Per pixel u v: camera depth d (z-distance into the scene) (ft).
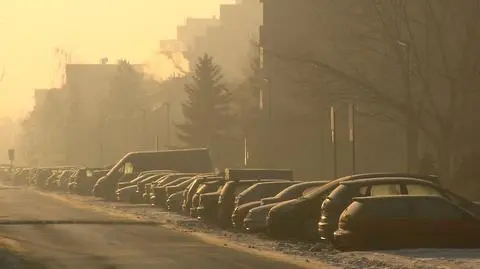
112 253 251.60
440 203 248.52
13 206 561.84
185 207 447.01
